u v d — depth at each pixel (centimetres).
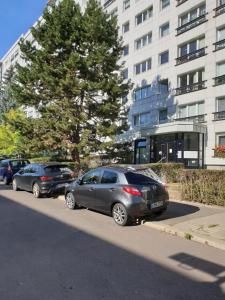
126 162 2483
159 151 3031
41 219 1109
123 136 3766
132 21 3928
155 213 1069
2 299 515
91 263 679
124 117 2447
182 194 1407
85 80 2252
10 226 1009
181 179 1485
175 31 3291
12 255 732
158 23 3525
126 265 666
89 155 2484
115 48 2419
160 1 3522
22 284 573
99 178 1160
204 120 2892
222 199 1273
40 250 768
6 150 3647
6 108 4856
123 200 1019
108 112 2292
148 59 3666
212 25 2880
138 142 3466
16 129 2438
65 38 2322
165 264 672
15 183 1897
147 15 3738
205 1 2984
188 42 3164
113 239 866
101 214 1194
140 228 991
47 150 2453
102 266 661
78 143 2264
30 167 1756
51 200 1537
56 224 1034
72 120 2191
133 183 1043
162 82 3469
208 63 2897
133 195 1013
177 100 3212
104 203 1098
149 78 3622
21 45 2466
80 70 2238
